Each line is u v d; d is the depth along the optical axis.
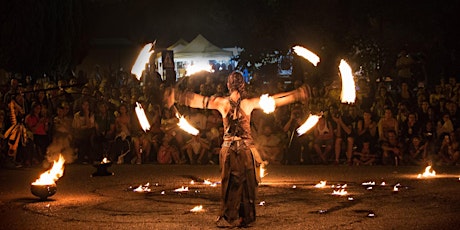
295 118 16.69
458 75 23.00
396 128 16.48
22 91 17.34
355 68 24.16
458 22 23.17
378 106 17.39
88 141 17.25
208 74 20.91
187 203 10.06
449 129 16.44
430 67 23.28
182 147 17.02
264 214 8.91
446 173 14.14
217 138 16.91
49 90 18.34
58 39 24.81
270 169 15.34
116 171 15.03
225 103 8.19
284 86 20.67
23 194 11.30
